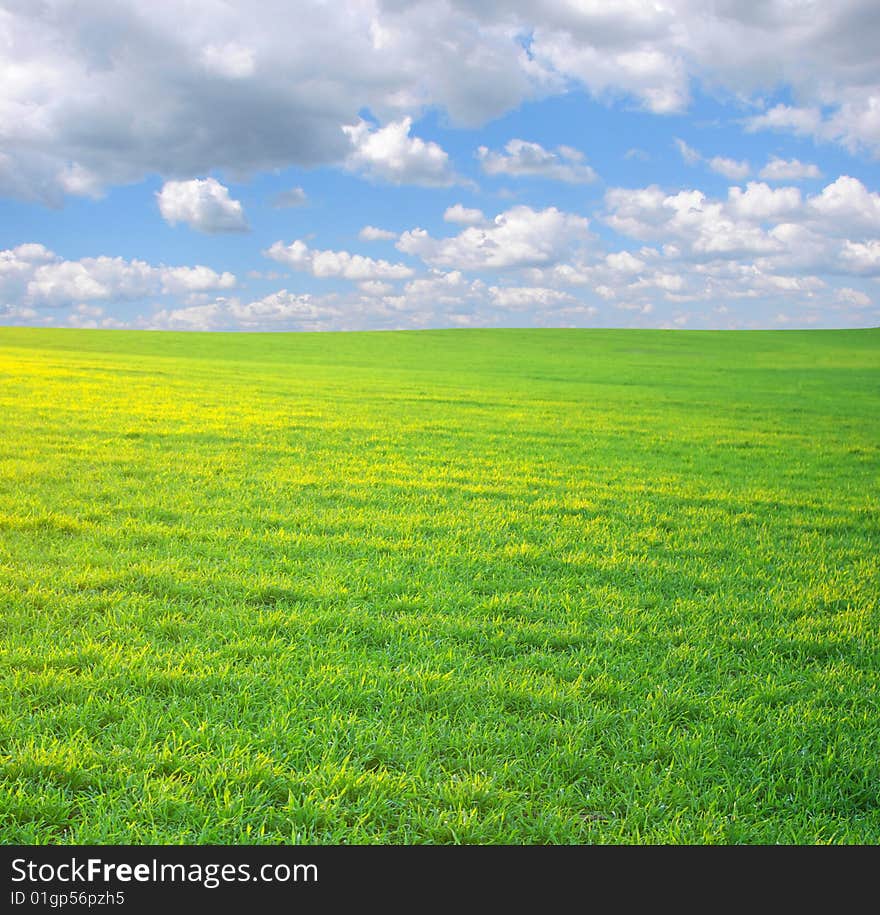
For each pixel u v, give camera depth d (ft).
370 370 150.41
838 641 22.17
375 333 291.58
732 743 16.35
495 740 15.93
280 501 38.22
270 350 209.05
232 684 17.94
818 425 82.74
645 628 23.03
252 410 75.92
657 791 14.40
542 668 19.90
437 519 35.45
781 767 15.61
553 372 158.40
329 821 13.34
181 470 44.88
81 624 21.50
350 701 17.44
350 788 14.20
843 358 216.33
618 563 29.48
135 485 40.24
